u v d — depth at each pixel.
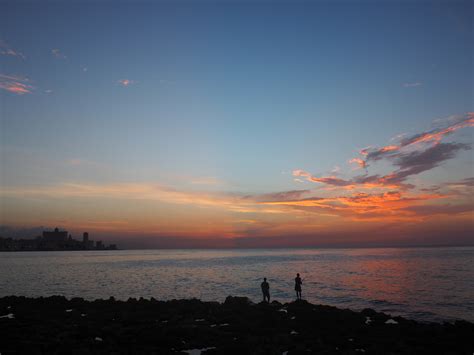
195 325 26.67
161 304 34.47
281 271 83.69
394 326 25.73
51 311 32.16
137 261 149.88
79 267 106.56
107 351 19.48
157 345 21.44
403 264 105.88
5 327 25.61
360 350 20.59
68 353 18.97
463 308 35.03
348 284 55.44
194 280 64.38
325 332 24.25
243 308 32.03
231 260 153.75
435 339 22.08
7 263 133.25
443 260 127.81
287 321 27.47
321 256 189.88
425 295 43.53
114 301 36.19
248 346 20.56
